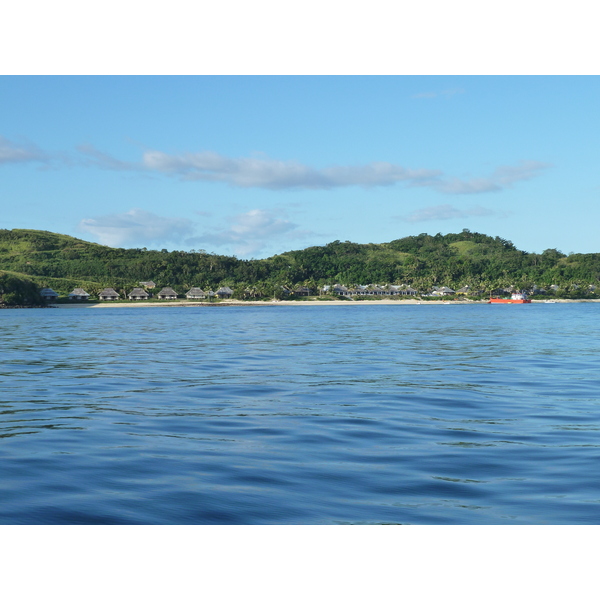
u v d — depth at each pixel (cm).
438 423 1781
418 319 10762
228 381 2698
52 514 1034
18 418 1859
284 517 1019
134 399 2217
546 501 1084
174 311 18550
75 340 5497
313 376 2862
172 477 1227
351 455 1405
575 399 2208
